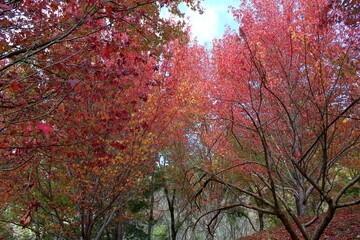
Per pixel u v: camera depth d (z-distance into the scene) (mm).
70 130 6512
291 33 7684
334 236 6730
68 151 7266
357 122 7672
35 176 8359
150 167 12938
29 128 5094
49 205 10227
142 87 9773
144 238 20406
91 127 7047
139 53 6062
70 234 11023
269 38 9727
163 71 11547
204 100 12844
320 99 6098
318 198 14578
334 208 3131
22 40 4609
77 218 11078
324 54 6605
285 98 8984
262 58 8070
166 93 10664
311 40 6812
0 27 4258
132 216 17047
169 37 6078
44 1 4449
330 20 6258
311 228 8188
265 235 9266
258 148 10750
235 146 12281
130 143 9555
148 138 9805
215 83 13156
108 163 9531
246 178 11984
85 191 9734
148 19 5793
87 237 10344
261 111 10266
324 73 6266
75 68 5324
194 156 15484
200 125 14750
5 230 11859
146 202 19609
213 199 14047
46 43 4355
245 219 23375
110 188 10586
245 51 8719
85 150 8656
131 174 10781
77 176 9398
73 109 6633
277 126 9219
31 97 4785
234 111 11266
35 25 4625
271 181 3371
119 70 5789
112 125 7320
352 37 6316
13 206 10422
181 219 18812
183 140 14188
